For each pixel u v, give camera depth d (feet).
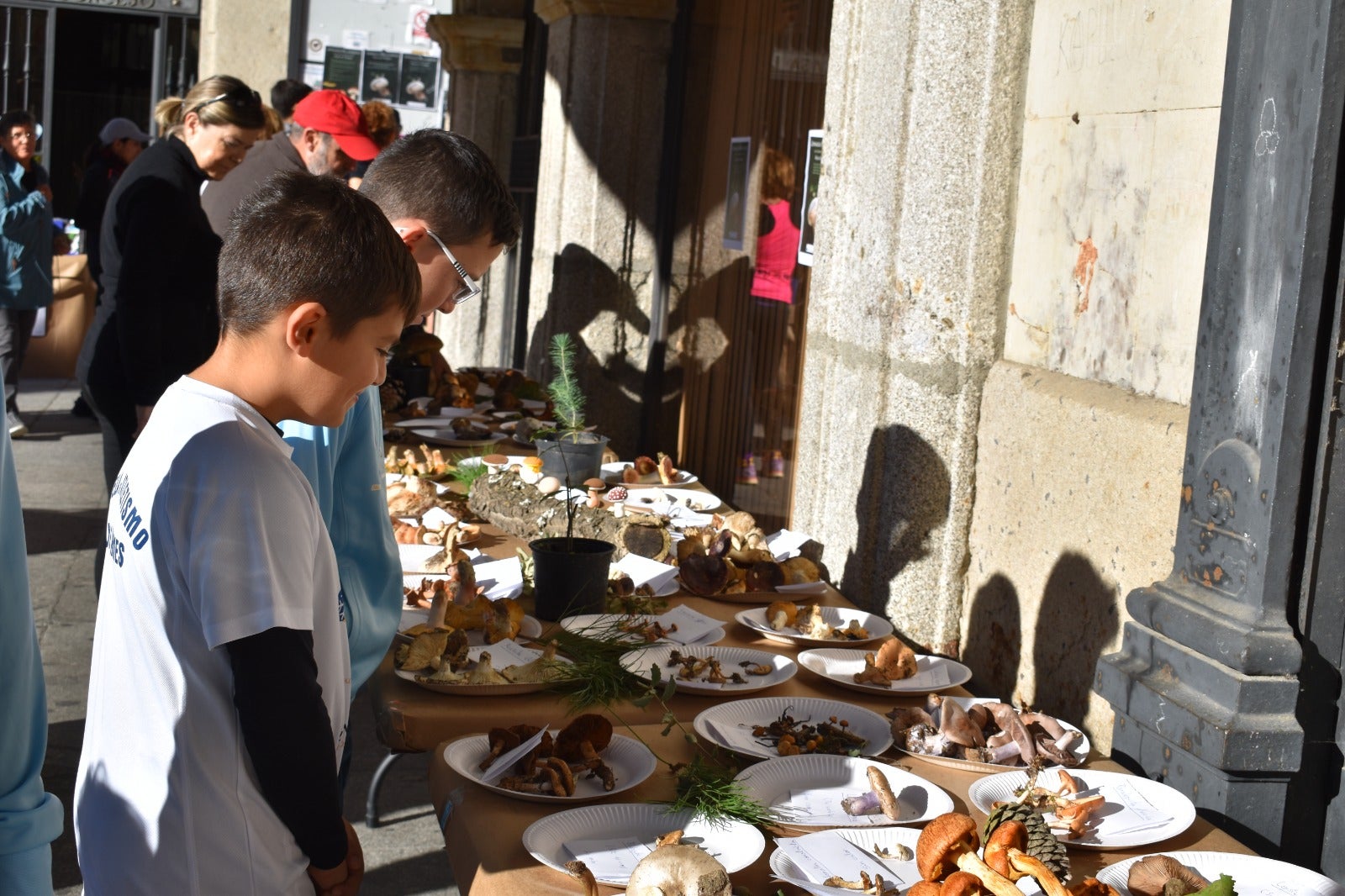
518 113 30.99
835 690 7.80
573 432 12.39
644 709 7.27
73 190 45.16
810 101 16.46
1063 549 9.49
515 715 7.02
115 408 14.06
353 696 6.82
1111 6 9.20
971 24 10.48
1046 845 4.86
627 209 22.38
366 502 6.83
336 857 4.99
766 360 17.98
